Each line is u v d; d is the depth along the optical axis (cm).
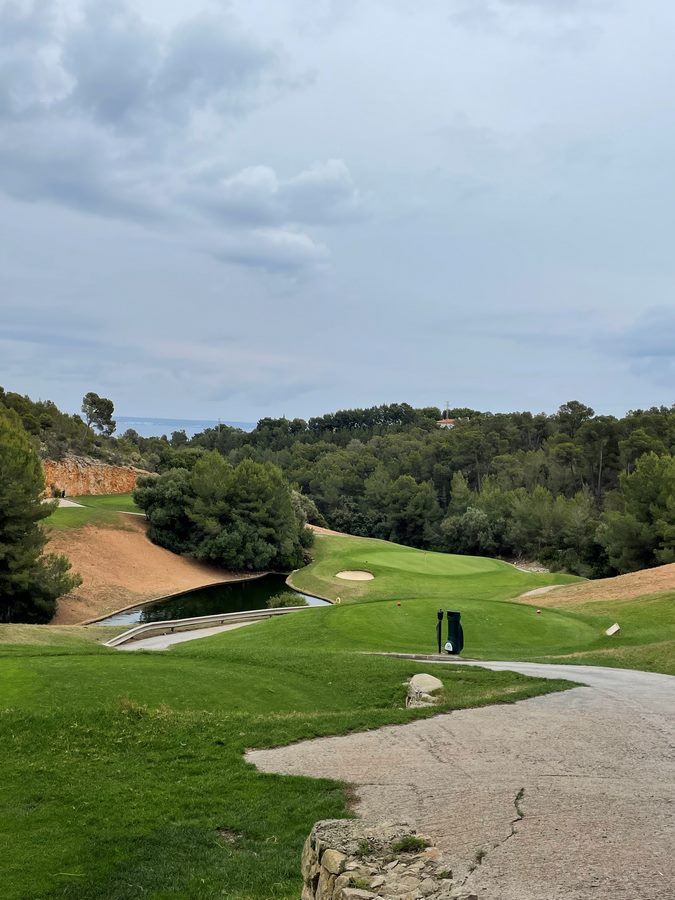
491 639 2706
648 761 1016
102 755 1173
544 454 10438
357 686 1783
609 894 547
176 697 1538
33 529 4219
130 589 5178
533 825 725
